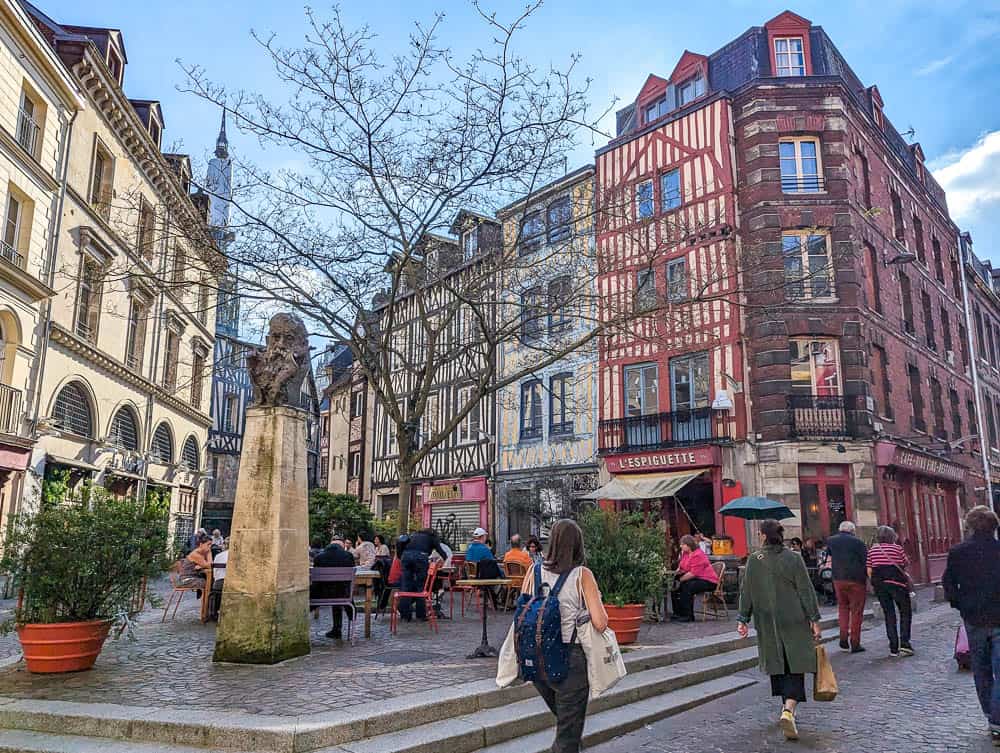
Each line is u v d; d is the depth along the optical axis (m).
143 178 18.84
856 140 18.25
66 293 15.49
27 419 14.05
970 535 4.86
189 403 23.88
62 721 4.41
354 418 30.56
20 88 13.97
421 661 6.27
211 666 6.00
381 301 11.89
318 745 4.02
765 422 15.94
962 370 23.95
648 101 20.05
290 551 6.47
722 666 6.85
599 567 7.68
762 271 12.76
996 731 4.36
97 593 5.92
